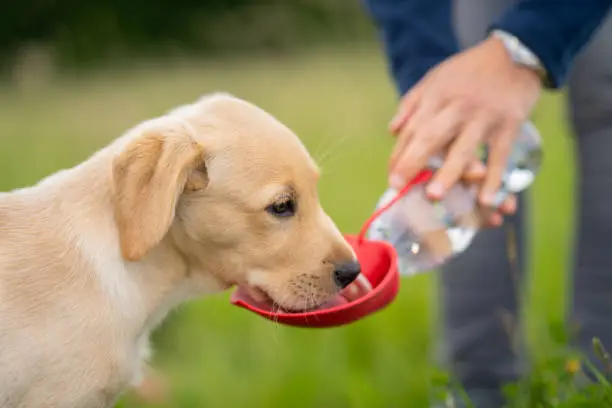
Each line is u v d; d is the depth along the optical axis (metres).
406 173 4.23
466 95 4.21
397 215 4.43
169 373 5.82
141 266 4.04
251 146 4.06
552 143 11.60
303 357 6.04
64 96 17.98
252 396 5.55
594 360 4.98
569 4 4.19
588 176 5.09
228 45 26.58
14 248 3.92
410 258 4.50
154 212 3.77
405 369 5.78
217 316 6.67
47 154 11.73
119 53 25.17
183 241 4.12
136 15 26.36
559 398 4.43
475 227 4.44
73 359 3.80
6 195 4.14
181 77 20.62
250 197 4.03
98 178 4.05
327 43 26.67
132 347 4.04
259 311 4.02
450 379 4.92
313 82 18.19
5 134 13.44
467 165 4.23
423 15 4.77
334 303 4.11
